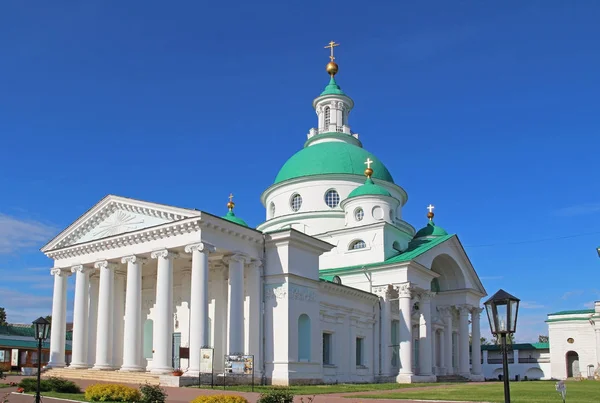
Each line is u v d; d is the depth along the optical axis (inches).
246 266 1610.5
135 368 1508.4
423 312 2089.1
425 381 1969.7
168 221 1525.6
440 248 2230.6
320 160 2368.4
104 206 1684.3
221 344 1632.6
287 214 2337.6
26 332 2706.7
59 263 1809.8
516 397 1160.8
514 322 581.3
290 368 1534.2
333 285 1776.6
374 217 2160.4
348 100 2655.0
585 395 1264.8
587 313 3243.1
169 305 1473.9
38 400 903.7
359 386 1573.6
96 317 1796.3
